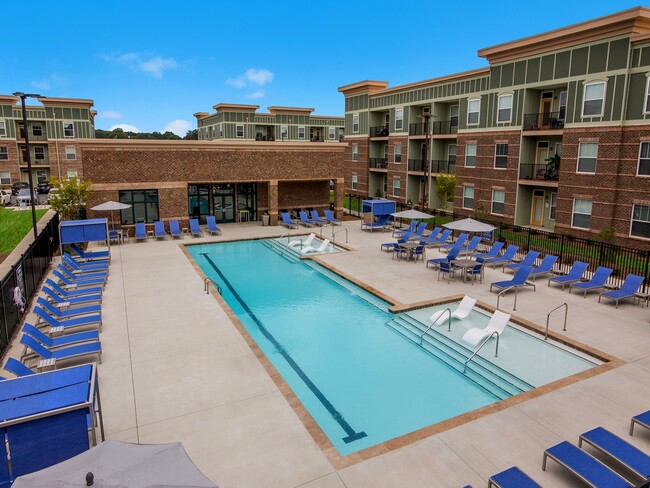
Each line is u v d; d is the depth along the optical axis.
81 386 7.16
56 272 16.47
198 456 7.45
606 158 23.67
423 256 21.59
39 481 4.75
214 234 28.30
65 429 6.61
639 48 22.00
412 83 38.94
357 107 48.16
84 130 59.84
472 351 12.05
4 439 6.29
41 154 59.81
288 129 70.12
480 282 17.98
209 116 72.94
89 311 13.37
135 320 13.57
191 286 17.11
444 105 38.03
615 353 11.39
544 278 18.50
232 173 29.84
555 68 26.02
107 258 21.20
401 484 6.82
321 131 74.00
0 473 6.35
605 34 23.14
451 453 7.53
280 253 24.31
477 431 8.14
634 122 22.48
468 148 33.53
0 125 56.25
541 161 29.33
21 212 37.31
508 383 10.46
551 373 10.84
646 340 12.22
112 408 8.89
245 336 12.38
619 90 22.84
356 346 12.72
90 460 5.05
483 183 31.95
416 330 13.64
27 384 7.21
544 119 28.30
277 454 7.52
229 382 9.91
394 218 30.22
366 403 9.88
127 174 27.06
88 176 26.25
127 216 27.97
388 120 46.22
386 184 46.66
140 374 10.26
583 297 15.99
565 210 26.00
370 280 18.27
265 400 9.20
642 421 7.76
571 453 6.87
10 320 12.67
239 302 16.42
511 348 12.20
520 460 7.36
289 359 11.94
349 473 7.06
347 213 38.16
